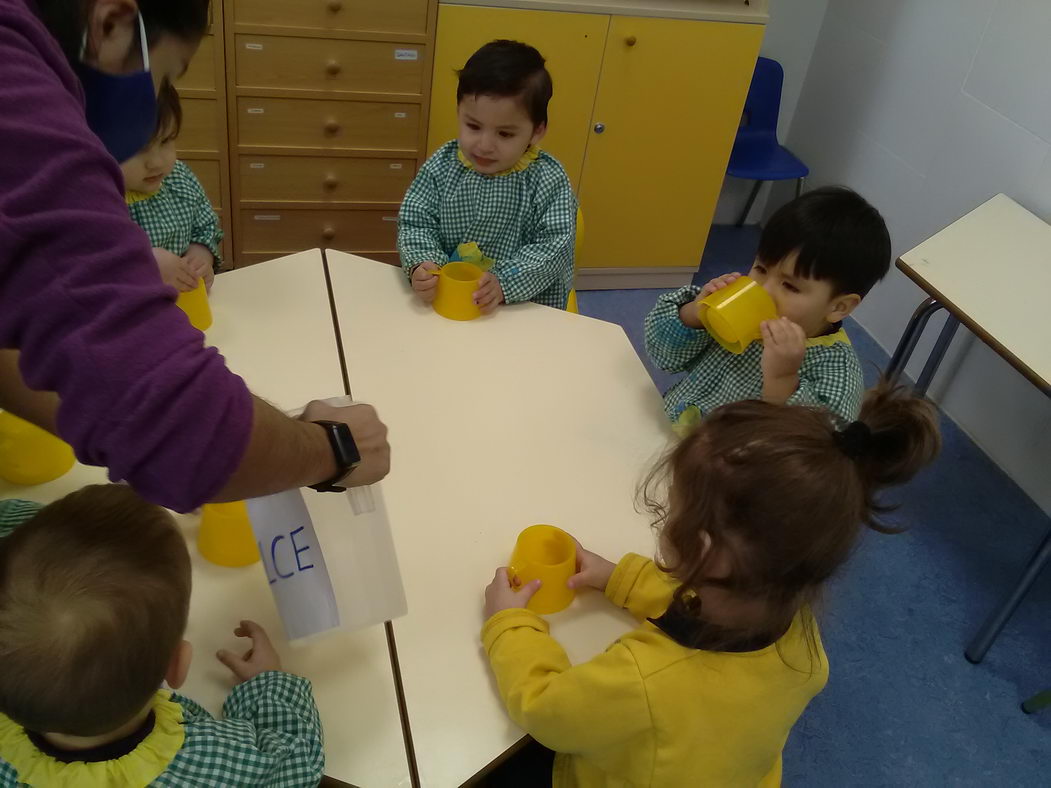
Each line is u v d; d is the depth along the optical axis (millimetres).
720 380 1464
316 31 2320
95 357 591
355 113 2498
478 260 1749
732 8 2584
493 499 1192
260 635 952
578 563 1091
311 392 1336
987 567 2186
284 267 1630
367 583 909
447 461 1245
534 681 915
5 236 563
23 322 596
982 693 1886
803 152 3469
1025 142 2402
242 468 663
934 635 1995
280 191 2611
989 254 2113
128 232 618
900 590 2088
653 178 2850
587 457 1291
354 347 1450
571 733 881
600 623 1054
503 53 1637
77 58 670
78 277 586
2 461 1093
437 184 1796
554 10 2428
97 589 708
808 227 1260
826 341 1374
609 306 3016
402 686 946
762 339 1325
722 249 3457
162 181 1585
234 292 1542
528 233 1825
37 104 576
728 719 877
